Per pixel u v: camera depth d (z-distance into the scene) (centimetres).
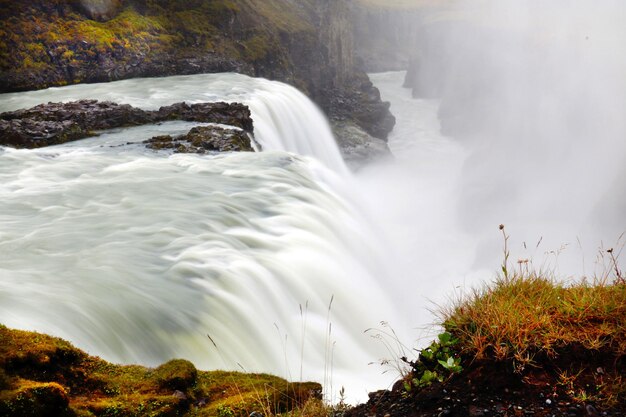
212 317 1043
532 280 617
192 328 995
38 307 929
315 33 6094
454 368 501
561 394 473
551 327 519
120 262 1187
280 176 1977
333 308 1317
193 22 4666
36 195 1648
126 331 942
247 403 583
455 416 468
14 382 512
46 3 3966
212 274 1171
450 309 593
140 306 1002
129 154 2141
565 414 455
